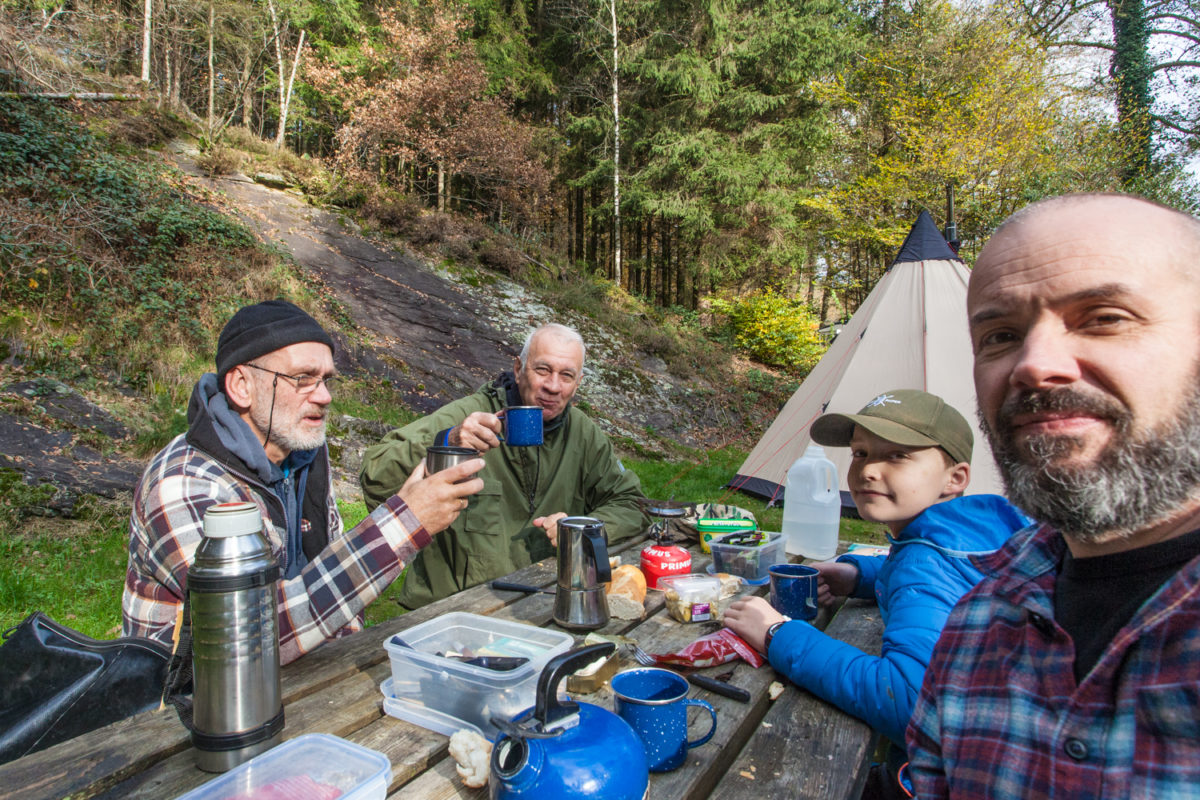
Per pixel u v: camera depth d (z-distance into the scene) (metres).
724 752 1.15
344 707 1.22
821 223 15.70
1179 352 0.65
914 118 12.05
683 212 14.88
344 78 13.58
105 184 7.14
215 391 1.67
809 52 14.55
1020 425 0.71
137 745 1.08
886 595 1.53
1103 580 0.74
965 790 0.81
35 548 3.91
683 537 2.54
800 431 6.02
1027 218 0.75
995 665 0.83
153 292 6.57
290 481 1.80
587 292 13.08
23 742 1.22
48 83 8.10
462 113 14.09
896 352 5.29
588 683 1.30
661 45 15.05
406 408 7.61
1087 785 0.68
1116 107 13.13
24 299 5.80
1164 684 0.64
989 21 12.07
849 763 1.12
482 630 1.39
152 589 1.50
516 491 2.43
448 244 12.02
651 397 10.87
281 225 10.21
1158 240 0.67
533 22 17.02
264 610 1.04
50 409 5.00
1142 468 0.64
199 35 13.68
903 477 1.56
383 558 1.39
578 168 17.23
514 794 0.86
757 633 1.49
